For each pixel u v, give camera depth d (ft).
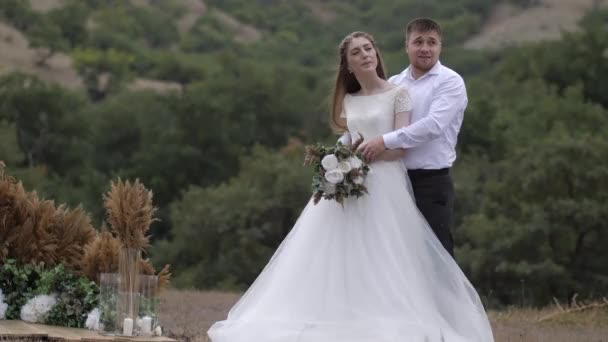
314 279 23.75
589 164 108.27
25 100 202.90
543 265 99.19
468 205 126.72
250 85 229.45
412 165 24.94
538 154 112.06
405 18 502.79
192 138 200.85
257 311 23.85
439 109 24.23
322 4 542.57
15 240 27.96
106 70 338.95
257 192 140.56
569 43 232.53
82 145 207.00
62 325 26.86
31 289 27.50
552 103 180.24
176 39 459.73
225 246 138.21
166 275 27.25
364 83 25.12
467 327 23.53
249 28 507.30
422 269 23.82
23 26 404.77
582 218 102.12
